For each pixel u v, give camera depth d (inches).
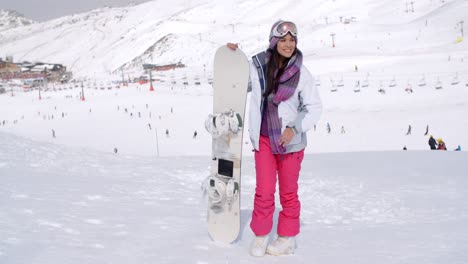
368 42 4879.4
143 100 3356.3
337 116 1994.3
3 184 197.5
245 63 109.6
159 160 367.2
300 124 106.4
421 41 4448.8
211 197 114.0
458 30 4471.0
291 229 112.7
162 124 2397.9
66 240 112.3
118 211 158.6
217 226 117.7
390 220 181.3
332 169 328.8
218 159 113.6
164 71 6825.8
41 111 3363.7
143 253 105.9
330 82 2871.6
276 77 107.0
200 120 2428.6
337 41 5255.9
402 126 1630.2
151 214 157.9
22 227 121.9
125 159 358.6
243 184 277.7
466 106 1779.0
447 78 2484.0
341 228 159.8
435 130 1489.9
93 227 130.3
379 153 427.5
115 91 4151.1
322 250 118.6
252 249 109.2
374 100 2246.6
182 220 150.2
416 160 363.6
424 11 6899.6
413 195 229.5
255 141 109.7
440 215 184.4
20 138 402.0
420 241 130.3
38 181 216.8
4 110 3528.5
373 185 261.6
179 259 102.0
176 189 234.4
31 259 93.3
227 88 111.3
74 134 2349.9
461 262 104.1
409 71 2898.6
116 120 2674.7
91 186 216.8
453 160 357.1
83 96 3715.6
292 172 111.1
